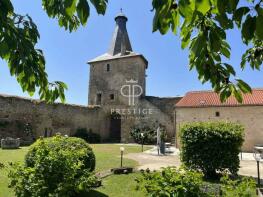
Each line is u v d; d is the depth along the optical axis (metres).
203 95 21.47
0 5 1.54
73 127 24.50
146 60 29.97
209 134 8.42
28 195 4.66
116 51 30.81
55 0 1.60
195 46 1.51
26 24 1.95
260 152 14.13
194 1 1.10
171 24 1.25
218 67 2.06
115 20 32.62
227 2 1.12
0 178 7.44
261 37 1.17
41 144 5.72
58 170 4.78
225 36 1.51
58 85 2.48
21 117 20.25
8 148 15.27
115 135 28.45
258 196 5.21
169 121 25.27
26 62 1.80
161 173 3.60
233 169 8.16
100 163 10.75
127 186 7.21
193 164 8.48
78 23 2.32
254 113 18.61
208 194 3.56
